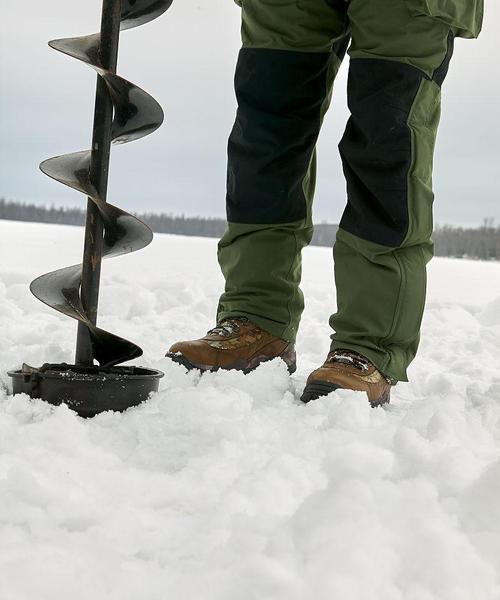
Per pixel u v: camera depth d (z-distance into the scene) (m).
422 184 2.05
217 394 1.81
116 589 0.96
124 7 1.84
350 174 2.12
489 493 1.20
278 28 2.22
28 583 0.94
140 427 1.61
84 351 1.86
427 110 2.06
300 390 2.28
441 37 2.03
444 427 1.61
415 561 1.03
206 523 1.16
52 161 1.81
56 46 1.74
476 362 3.32
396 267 2.08
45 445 1.45
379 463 1.28
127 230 1.82
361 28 2.03
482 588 1.00
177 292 4.41
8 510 1.14
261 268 2.34
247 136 2.29
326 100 2.35
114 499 1.25
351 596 0.93
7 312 3.47
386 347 2.13
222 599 0.94
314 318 4.30
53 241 9.78
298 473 1.34
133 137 1.89
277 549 1.03
